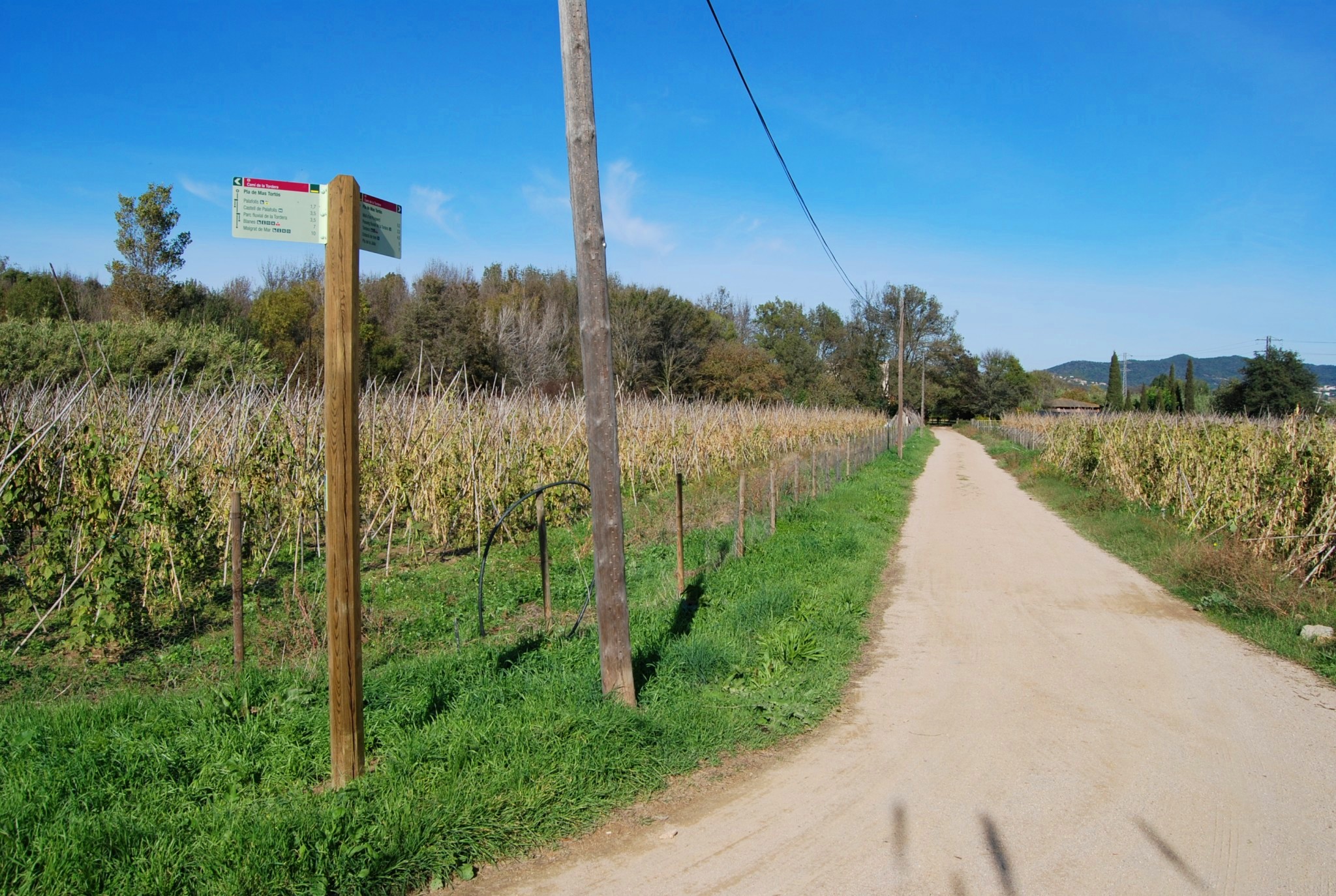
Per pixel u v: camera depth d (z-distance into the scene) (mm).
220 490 9914
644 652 6602
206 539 8891
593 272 5426
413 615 8242
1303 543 9617
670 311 46906
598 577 5598
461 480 11938
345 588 4324
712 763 5082
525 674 5992
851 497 18156
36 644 7195
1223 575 9414
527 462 13484
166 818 3945
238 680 5594
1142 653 7363
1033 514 17547
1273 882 3643
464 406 13305
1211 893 3561
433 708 5406
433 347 32000
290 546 10578
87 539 7586
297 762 4652
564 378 36594
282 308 30797
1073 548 13086
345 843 3721
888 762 5043
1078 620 8602
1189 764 4941
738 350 51938
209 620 8047
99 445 8148
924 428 73562
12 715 5242
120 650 7070
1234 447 13492
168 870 3512
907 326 80938
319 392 11891
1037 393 89500
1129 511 15961
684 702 5781
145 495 7793
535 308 45031
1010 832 4129
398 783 4320
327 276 4176
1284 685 6457
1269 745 5242
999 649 7523
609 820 4359
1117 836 4070
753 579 9500
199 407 12156
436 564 10961
